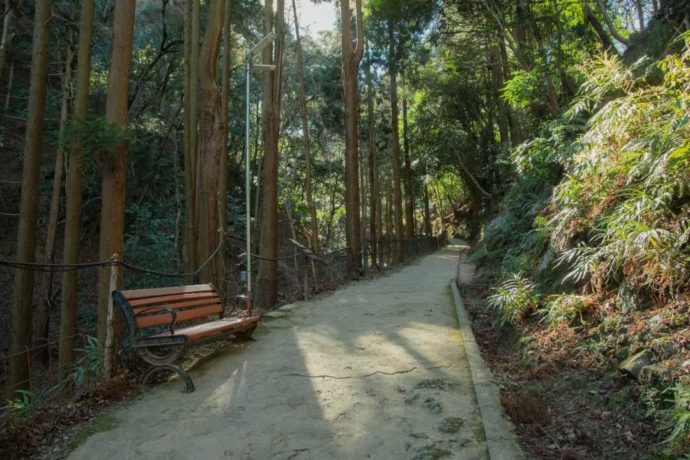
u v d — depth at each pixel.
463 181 34.00
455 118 28.17
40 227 15.63
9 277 15.27
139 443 3.37
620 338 4.03
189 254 9.50
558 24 11.47
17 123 18.06
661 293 4.03
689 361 3.21
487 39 16.72
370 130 21.39
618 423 3.29
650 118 4.66
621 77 5.55
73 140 5.36
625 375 3.65
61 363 6.94
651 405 3.21
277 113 10.96
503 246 11.16
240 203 21.62
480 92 26.59
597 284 4.93
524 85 10.24
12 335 7.66
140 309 4.59
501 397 3.94
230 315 7.73
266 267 10.30
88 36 6.90
